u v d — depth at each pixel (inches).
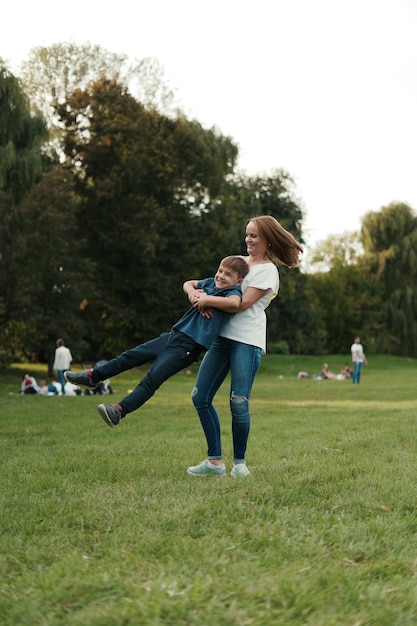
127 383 1248.2
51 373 1360.7
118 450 311.1
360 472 233.8
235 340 223.9
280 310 2247.8
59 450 323.3
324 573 126.6
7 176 1210.0
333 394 908.0
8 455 312.7
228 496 192.5
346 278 2492.6
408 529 162.1
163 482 219.5
